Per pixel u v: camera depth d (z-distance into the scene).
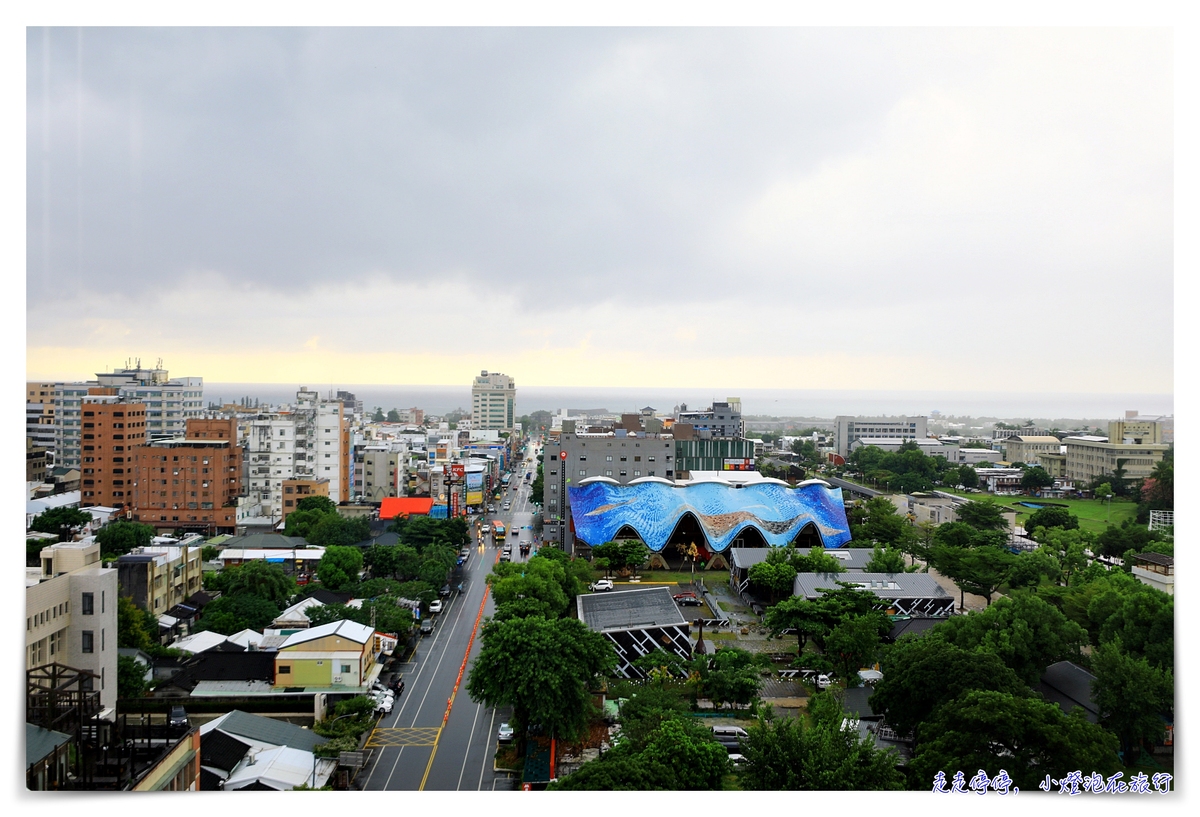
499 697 68.19
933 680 63.66
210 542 150.62
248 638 96.19
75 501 162.75
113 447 177.75
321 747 67.88
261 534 150.50
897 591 110.25
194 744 56.31
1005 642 75.00
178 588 113.19
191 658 89.25
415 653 100.62
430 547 138.62
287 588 113.88
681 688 82.19
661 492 156.00
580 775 54.09
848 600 97.50
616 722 75.44
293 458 193.25
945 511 180.12
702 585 137.00
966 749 53.25
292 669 83.56
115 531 129.38
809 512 153.75
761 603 120.94
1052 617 80.06
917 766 53.84
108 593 68.44
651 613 97.69
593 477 170.88
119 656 80.31
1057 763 51.91
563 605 100.69
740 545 153.25
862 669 90.50
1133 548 134.50
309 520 163.50
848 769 51.69
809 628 92.75
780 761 53.25
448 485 196.50
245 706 81.19
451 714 81.50
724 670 80.69
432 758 71.62
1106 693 66.44
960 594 126.75
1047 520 162.12
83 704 51.94
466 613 120.06
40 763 47.12
